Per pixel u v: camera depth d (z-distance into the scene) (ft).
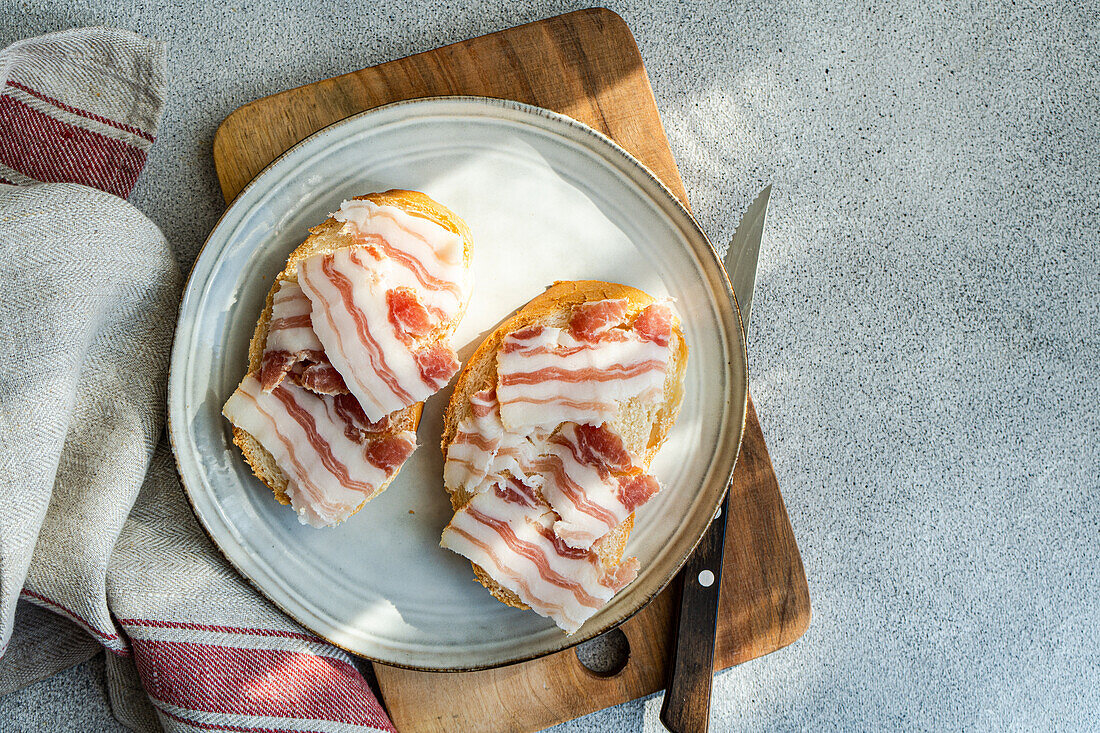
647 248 1.72
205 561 1.69
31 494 1.61
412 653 1.71
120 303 1.67
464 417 1.68
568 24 1.71
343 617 1.71
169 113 1.75
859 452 1.85
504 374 1.65
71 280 1.61
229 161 1.70
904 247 1.85
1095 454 1.88
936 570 1.86
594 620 1.70
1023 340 1.87
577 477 1.65
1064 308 1.87
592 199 1.71
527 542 1.66
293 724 1.68
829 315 1.84
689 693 1.71
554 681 1.74
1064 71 1.87
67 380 1.62
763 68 1.83
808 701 1.85
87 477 1.67
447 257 1.63
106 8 1.75
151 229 1.66
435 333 1.65
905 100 1.85
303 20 1.77
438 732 1.73
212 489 1.69
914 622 1.86
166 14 1.75
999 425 1.87
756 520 1.75
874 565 1.86
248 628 1.68
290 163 1.66
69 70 1.67
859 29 1.84
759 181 1.83
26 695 1.75
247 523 1.70
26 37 1.74
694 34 1.82
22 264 1.60
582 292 1.68
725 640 1.75
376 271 1.61
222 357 1.70
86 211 1.62
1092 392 1.88
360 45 1.77
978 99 1.86
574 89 1.72
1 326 1.60
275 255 1.69
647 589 1.72
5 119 1.68
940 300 1.86
